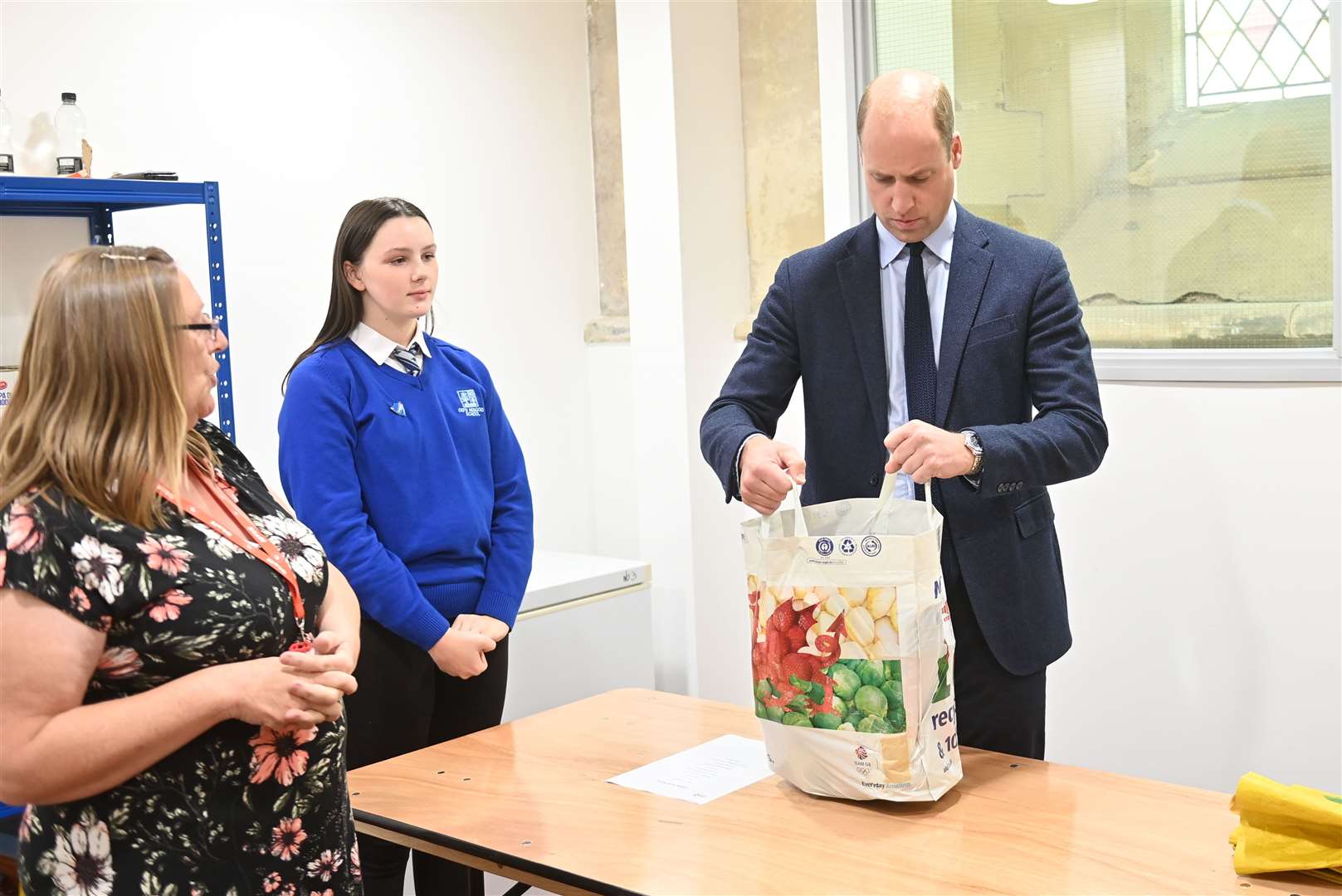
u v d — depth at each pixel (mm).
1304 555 2674
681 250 3445
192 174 3107
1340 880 1289
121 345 1260
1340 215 2553
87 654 1218
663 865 1412
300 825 1375
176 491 1307
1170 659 2875
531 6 3906
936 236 1976
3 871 2436
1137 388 2855
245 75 3207
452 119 3709
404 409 2336
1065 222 2957
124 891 1281
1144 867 1351
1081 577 2982
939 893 1306
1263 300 2701
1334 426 2609
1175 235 2805
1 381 2586
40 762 1187
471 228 3779
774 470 1733
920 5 3098
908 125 1813
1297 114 2609
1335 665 2654
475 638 2258
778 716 1594
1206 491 2787
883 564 1508
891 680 1512
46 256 2775
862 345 2020
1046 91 2936
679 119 3416
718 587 3615
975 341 1927
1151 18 2764
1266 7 2617
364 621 2271
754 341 2127
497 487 2527
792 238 3557
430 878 2312
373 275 2309
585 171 4105
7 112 2510
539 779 1731
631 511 4109
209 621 1290
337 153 3420
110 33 2938
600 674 3232
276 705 1270
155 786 1282
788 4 3449
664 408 3537
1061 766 1688
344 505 2238
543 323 4008
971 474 1710
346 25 3426
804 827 1504
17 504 1217
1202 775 2855
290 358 3338
